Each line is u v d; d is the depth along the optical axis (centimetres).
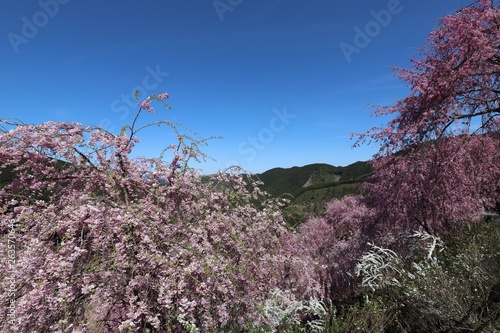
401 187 562
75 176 337
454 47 543
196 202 378
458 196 568
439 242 520
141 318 231
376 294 413
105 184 332
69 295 211
